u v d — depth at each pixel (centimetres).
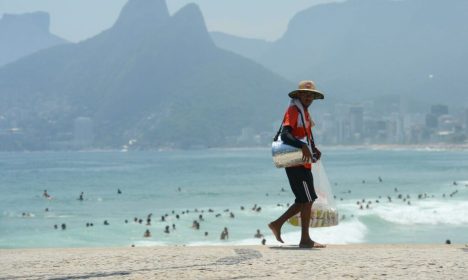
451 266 1108
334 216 1592
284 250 1421
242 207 10081
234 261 1202
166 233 7212
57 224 8662
